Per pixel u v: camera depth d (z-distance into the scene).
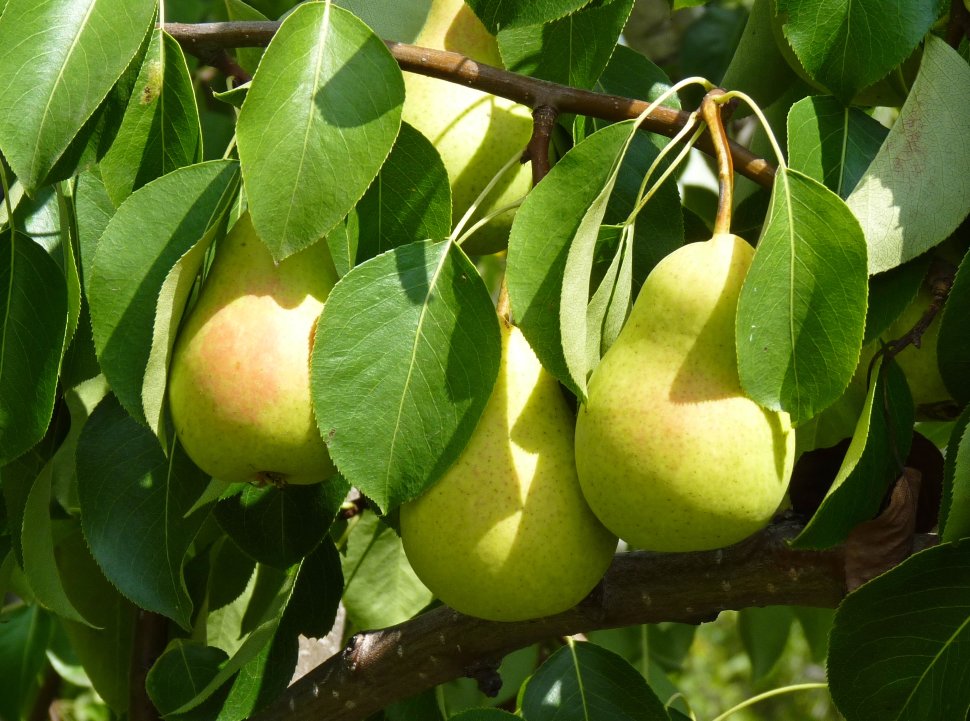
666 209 1.05
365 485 0.94
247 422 0.95
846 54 0.99
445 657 1.07
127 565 1.03
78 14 0.97
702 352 0.93
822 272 0.93
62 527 1.17
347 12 0.96
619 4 1.04
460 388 0.95
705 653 4.29
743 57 1.11
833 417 1.10
